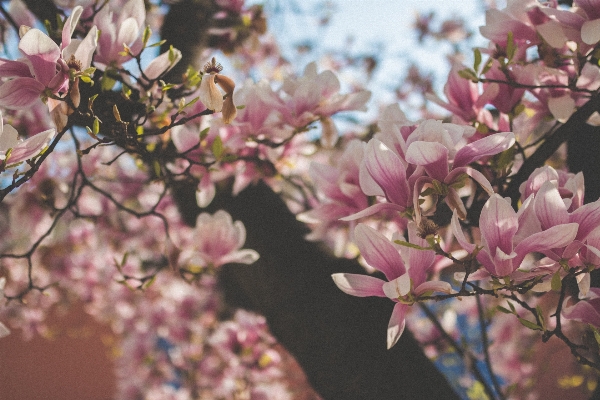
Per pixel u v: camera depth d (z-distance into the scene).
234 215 1.58
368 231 1.04
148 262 3.26
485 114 1.26
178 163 1.54
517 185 1.21
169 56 1.28
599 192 1.37
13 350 6.12
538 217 0.99
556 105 1.23
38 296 3.81
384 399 1.41
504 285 1.01
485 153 1.03
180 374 3.36
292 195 1.66
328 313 1.46
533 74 1.22
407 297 1.03
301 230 1.57
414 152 1.01
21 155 1.09
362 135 2.11
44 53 1.07
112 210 2.90
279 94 1.41
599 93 1.19
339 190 1.21
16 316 3.94
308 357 1.47
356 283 1.05
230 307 2.92
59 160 2.05
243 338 2.44
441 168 1.02
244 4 1.97
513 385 1.56
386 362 1.43
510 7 1.19
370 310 1.46
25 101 1.09
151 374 3.48
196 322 2.96
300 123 1.39
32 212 1.83
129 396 3.50
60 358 6.14
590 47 1.19
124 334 4.00
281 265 1.53
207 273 1.51
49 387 6.05
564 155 1.63
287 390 2.90
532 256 1.19
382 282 1.04
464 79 1.25
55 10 1.53
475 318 2.53
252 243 1.56
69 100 1.11
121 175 2.86
